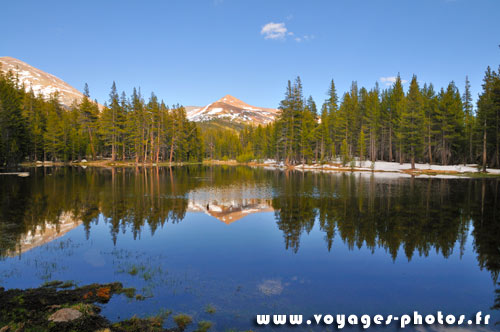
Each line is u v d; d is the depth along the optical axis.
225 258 10.06
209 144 144.38
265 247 11.30
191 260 9.84
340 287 7.91
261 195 24.84
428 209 18.75
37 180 34.84
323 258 10.16
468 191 26.94
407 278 8.61
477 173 46.66
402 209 18.78
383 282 8.30
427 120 57.41
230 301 6.98
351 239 12.40
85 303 6.64
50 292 7.24
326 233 13.31
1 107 57.69
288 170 62.78
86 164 71.88
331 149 73.38
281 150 90.12
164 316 6.18
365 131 71.81
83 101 78.50
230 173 53.03
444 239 12.38
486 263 9.81
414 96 59.41
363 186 31.20
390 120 66.38
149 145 79.56
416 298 7.39
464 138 59.47
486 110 48.34
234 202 21.36
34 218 15.70
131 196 23.59
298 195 24.89
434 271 9.15
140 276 8.41
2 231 13.15
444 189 28.42
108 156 91.31
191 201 21.64
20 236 12.41
